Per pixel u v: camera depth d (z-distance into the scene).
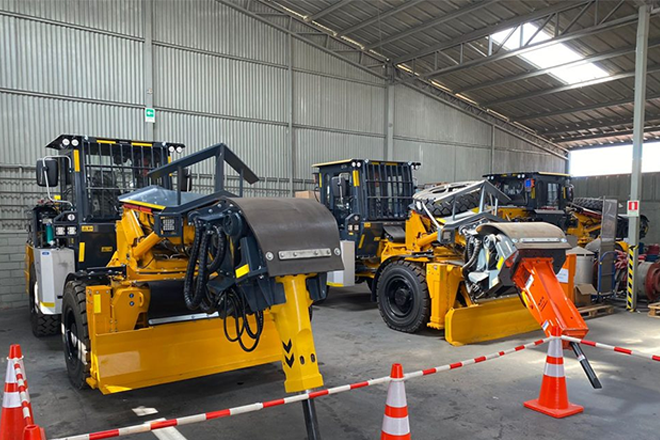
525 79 13.03
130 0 9.33
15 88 8.23
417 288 6.21
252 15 10.92
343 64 12.57
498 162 16.20
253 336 3.25
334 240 3.06
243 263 2.99
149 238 4.08
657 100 12.73
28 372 4.85
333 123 12.42
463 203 7.23
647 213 15.41
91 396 4.19
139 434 3.45
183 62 10.09
